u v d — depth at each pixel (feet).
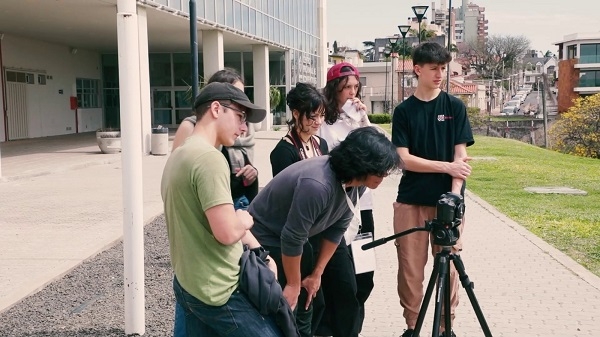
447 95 14.07
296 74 135.85
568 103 278.46
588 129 125.59
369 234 13.92
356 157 9.90
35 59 96.89
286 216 10.91
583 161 79.71
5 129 87.61
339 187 10.28
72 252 24.08
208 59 86.79
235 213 9.19
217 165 8.89
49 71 101.96
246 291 9.26
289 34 128.57
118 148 66.80
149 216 31.73
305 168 10.50
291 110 12.86
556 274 21.86
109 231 28.02
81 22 78.18
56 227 28.94
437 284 11.80
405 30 104.42
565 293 19.56
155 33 91.56
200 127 9.39
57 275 20.68
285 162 12.68
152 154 66.49
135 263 14.99
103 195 38.99
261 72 114.11
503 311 17.79
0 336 15.35
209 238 9.06
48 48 101.50
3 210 33.63
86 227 28.91
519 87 433.89
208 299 9.02
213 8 82.58
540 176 56.34
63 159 60.23
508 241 27.50
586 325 16.55
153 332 15.47
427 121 13.91
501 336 15.76
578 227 31.30
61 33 89.97
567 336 15.72
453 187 13.66
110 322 16.38
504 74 403.54
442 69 13.76
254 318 9.25
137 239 14.96
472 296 11.69
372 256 13.75
